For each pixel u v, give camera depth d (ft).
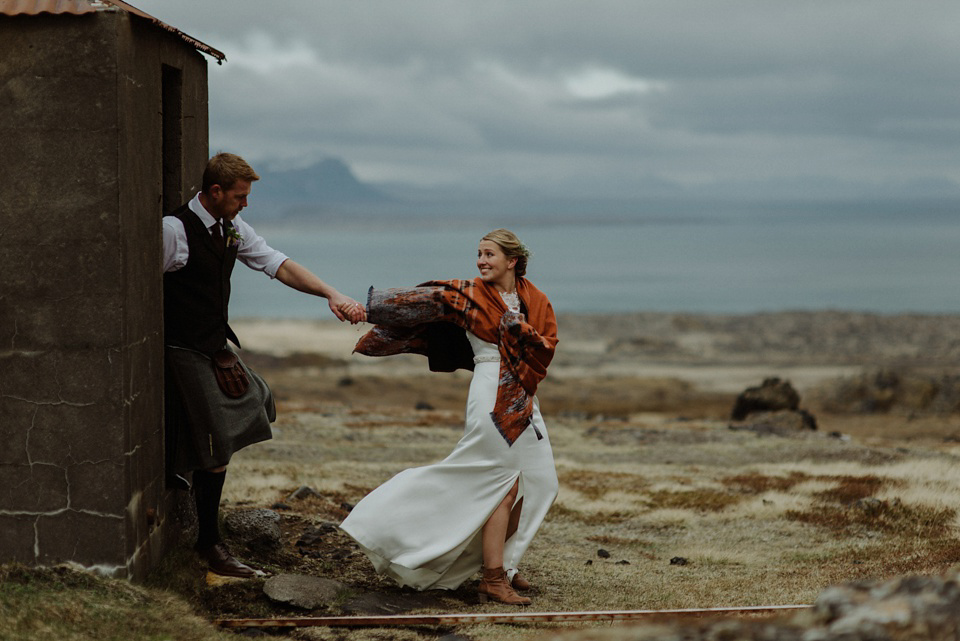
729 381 179.11
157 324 18.31
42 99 15.99
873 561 24.89
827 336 274.77
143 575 17.83
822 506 35.06
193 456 19.11
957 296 535.19
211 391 18.89
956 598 11.00
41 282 16.25
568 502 36.88
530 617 17.37
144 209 17.44
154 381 18.21
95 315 16.28
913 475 42.29
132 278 16.75
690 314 330.34
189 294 18.79
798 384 168.55
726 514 34.63
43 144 16.05
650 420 88.63
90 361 16.34
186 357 18.85
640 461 55.47
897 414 114.62
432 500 19.03
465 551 19.63
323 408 81.97
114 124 16.03
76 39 15.90
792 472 46.83
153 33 18.24
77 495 16.53
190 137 21.93
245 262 19.80
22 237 16.19
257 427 19.74
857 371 193.36
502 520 19.22
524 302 19.66
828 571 23.79
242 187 18.49
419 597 19.38
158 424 18.60
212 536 19.65
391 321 19.43
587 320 313.73
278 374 152.35
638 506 36.29
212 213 18.61
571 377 179.01
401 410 83.97
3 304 16.29
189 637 15.81
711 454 58.23
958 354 231.50
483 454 19.12
